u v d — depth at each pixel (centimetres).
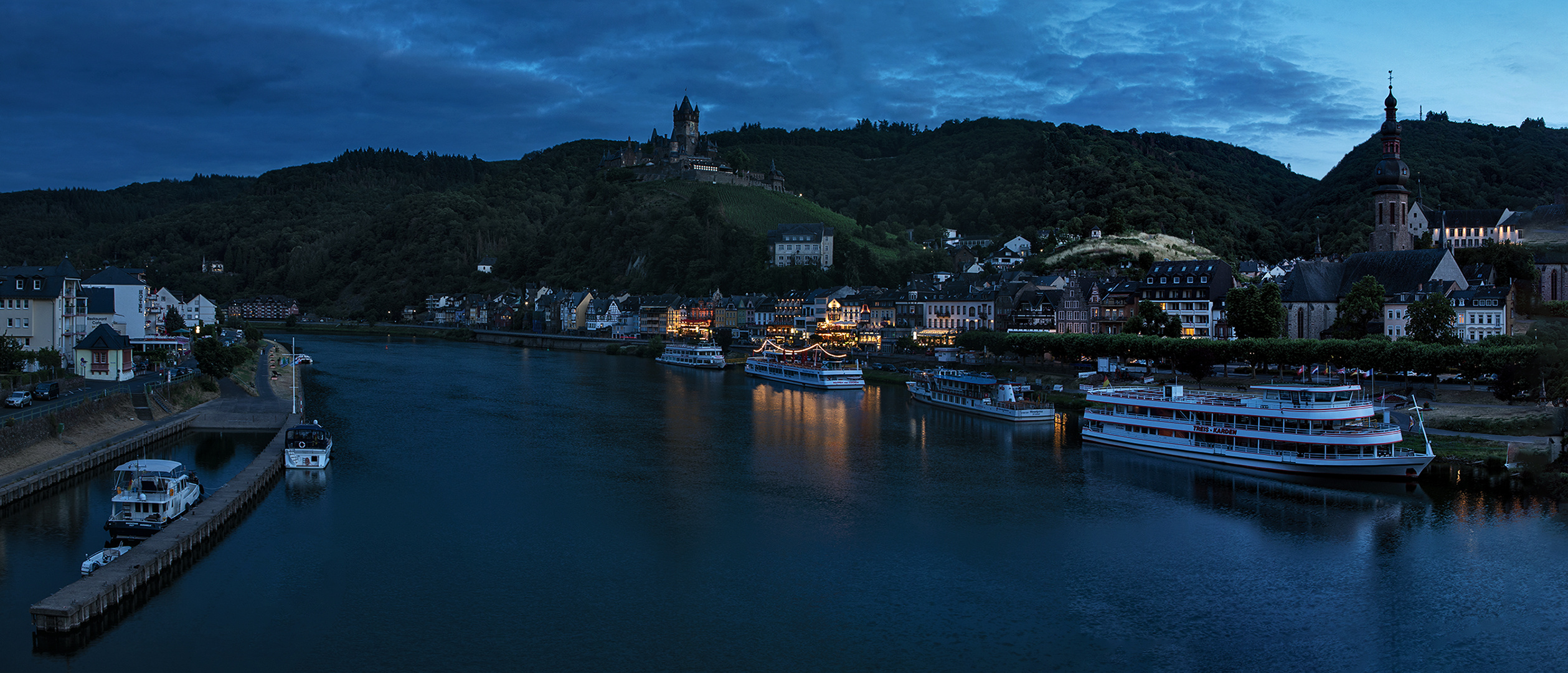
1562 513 9900
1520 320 19662
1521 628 7200
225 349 17812
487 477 11581
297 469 11794
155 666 6328
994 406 16725
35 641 6544
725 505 10400
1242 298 19200
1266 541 9175
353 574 8088
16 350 14838
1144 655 6744
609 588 7869
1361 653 6806
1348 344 15788
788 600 7662
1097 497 10838
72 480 10606
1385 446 11694
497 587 7862
